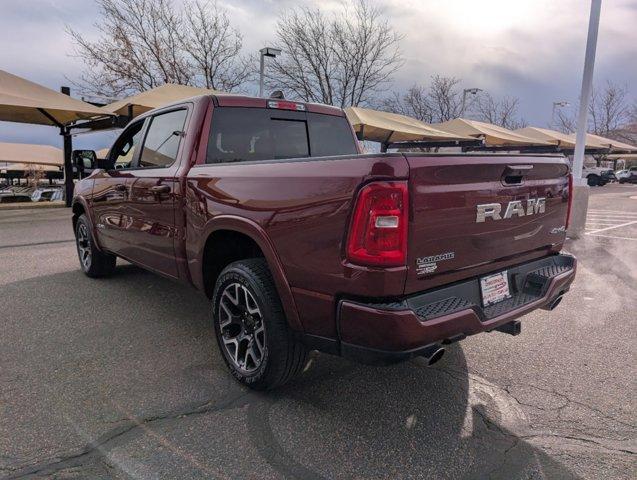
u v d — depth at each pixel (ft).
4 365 11.35
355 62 92.27
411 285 7.83
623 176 145.89
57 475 7.47
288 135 13.70
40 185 123.13
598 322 14.70
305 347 9.49
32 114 51.01
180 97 48.24
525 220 9.97
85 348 12.39
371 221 7.46
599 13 29.89
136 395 9.98
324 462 7.87
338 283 7.95
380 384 10.57
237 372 10.33
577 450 8.24
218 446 8.26
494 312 9.16
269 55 65.57
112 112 47.34
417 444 8.38
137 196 13.75
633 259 24.71
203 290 11.55
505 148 79.66
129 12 76.23
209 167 10.92
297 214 8.50
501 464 7.86
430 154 7.98
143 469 7.64
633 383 10.71
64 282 18.80
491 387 10.51
